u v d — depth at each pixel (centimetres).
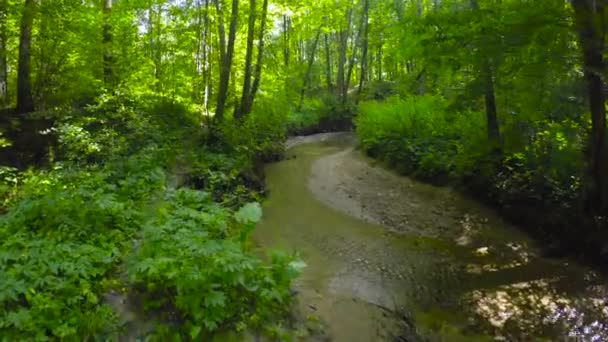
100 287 434
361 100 2602
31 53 1192
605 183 691
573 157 743
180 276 427
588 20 624
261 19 1478
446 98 1077
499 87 796
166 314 427
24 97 1102
